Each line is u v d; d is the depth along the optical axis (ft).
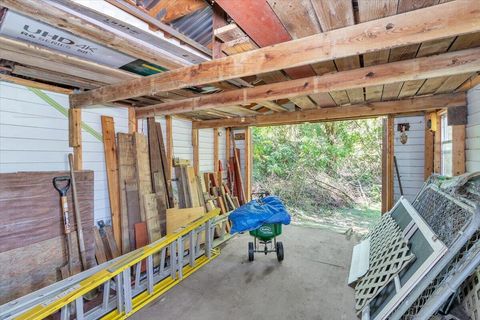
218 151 18.83
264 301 8.65
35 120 8.64
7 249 7.29
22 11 4.32
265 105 12.19
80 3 4.29
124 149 11.44
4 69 7.50
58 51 6.39
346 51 4.86
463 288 6.05
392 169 14.43
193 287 9.55
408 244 7.99
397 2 4.14
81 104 9.35
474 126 9.25
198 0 4.97
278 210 11.19
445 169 12.41
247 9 4.39
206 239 12.03
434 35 4.22
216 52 6.25
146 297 8.71
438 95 10.54
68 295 6.06
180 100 11.01
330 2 4.18
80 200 9.20
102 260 9.96
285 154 28.17
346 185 26.99
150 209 11.71
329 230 16.33
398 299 6.46
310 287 9.48
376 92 10.18
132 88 7.96
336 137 27.99
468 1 4.01
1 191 7.25
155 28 5.38
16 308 5.51
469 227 5.83
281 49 5.43
